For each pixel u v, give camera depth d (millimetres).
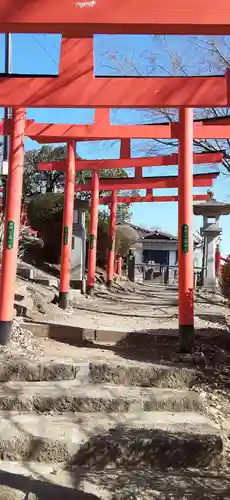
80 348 6523
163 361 5832
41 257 15508
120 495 3363
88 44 4484
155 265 28625
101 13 3721
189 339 6180
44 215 15273
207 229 18562
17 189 6277
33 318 7703
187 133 6391
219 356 6168
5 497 3307
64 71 4480
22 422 4215
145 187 14578
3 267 6105
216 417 4699
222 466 4047
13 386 4973
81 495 3369
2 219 8297
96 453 3951
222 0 3695
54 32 3904
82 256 13758
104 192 22016
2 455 3904
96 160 12109
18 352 5859
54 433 4078
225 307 11938
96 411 4648
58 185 23391
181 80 4520
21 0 3717
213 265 18516
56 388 4918
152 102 4484
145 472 3846
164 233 34125
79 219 13836
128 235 21641
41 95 4461
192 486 3584
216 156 10516
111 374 5309
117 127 7957
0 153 11742
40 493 3373
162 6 3711
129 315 9680
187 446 4020
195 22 3699
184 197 6320
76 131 8109
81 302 11648
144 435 4086
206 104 4508
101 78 4488
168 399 4781
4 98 4469
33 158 22906
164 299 14406
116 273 21594
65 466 3869
